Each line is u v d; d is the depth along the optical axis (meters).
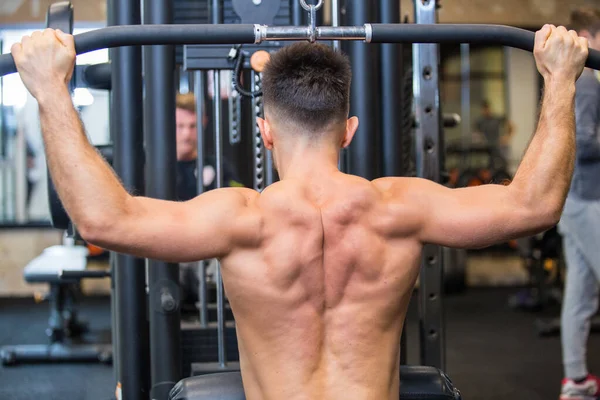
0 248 5.67
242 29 1.30
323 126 1.28
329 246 1.24
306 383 1.22
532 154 1.27
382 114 2.13
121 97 2.10
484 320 4.89
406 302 1.28
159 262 2.06
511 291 5.90
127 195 1.19
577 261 3.05
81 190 1.15
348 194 1.25
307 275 1.22
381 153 2.14
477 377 3.60
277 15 2.14
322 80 1.27
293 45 1.32
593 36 2.98
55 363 3.95
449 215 1.25
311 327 1.23
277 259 1.22
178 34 1.30
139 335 2.15
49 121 1.17
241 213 1.22
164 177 2.07
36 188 5.65
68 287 4.23
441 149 2.28
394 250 1.26
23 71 1.18
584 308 3.05
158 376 2.08
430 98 2.20
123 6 2.06
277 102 1.28
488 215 1.24
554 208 1.24
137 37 1.29
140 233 1.17
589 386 3.05
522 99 6.71
